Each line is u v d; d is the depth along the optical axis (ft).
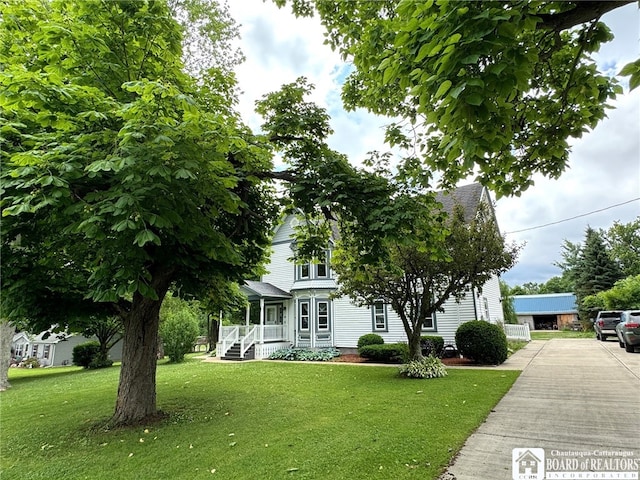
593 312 91.97
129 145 12.92
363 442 15.17
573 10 8.75
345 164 23.03
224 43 45.98
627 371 30.19
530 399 21.65
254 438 16.65
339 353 57.41
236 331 61.57
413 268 34.14
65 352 92.27
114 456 15.48
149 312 21.94
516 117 14.39
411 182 21.48
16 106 14.07
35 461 15.42
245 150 18.03
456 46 7.36
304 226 29.76
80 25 15.23
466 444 14.46
